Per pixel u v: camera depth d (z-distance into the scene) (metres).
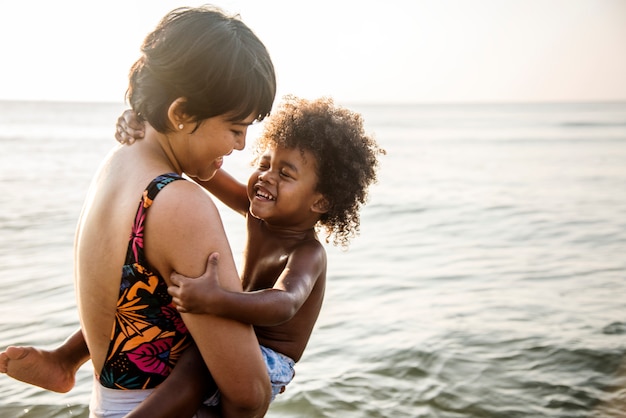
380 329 5.09
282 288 1.87
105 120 71.62
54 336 4.38
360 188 2.38
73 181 14.30
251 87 1.59
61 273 6.07
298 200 2.20
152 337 1.62
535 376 4.24
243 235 7.78
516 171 20.20
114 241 1.54
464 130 63.31
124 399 1.66
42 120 71.31
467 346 4.73
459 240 8.91
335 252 8.03
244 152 24.31
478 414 3.74
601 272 7.05
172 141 1.64
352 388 4.01
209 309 1.54
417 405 3.82
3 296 5.32
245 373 1.64
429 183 16.64
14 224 8.81
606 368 4.38
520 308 5.68
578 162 23.84
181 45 1.53
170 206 1.51
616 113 144.38
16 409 3.50
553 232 9.60
